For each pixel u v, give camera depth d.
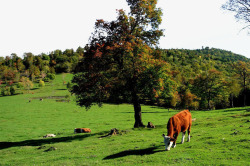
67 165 12.54
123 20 25.11
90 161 12.77
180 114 13.62
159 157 11.46
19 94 122.44
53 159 14.75
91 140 21.83
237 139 13.30
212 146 12.62
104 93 24.59
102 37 25.89
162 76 24.64
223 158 10.16
